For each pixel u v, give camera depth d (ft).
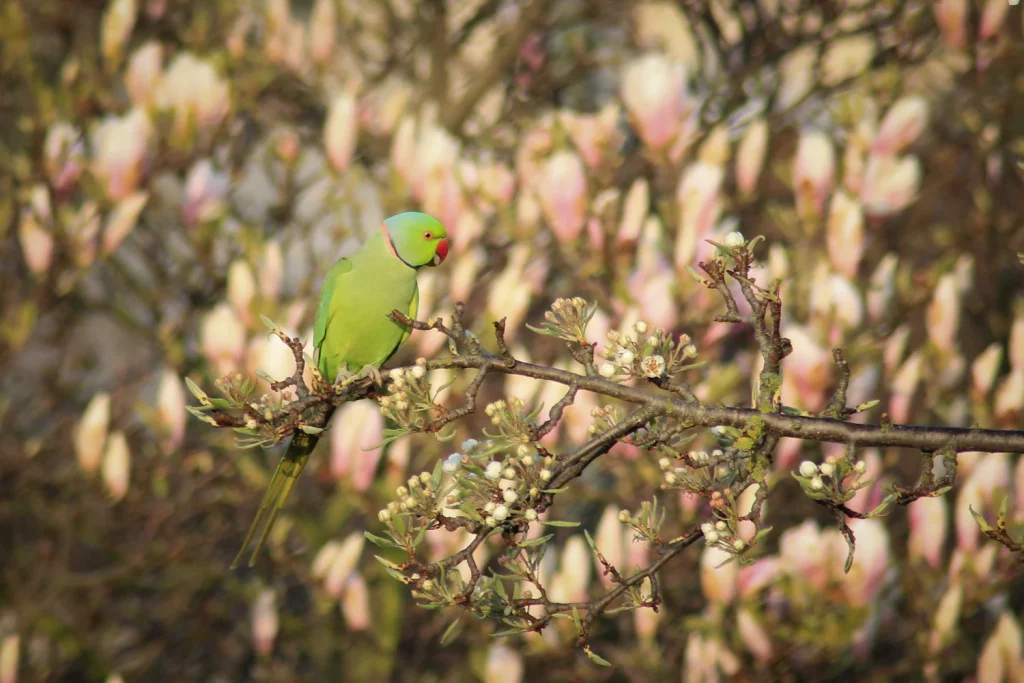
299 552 34.76
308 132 41.19
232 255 36.35
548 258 33.88
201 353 34.06
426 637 34.06
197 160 35.47
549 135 34.27
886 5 36.83
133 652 38.01
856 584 26.17
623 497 30.04
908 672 30.50
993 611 30.94
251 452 33.45
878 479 28.30
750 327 32.24
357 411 29.04
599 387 14.39
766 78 39.88
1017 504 27.22
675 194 32.24
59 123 32.76
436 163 31.22
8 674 29.48
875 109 35.09
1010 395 28.60
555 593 26.78
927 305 32.99
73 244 31.63
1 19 33.12
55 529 36.06
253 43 42.98
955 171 40.27
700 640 27.76
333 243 35.70
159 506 34.19
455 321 14.32
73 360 39.40
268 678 33.35
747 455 14.66
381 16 45.70
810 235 31.09
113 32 33.76
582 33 44.27
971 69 36.22
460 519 14.20
